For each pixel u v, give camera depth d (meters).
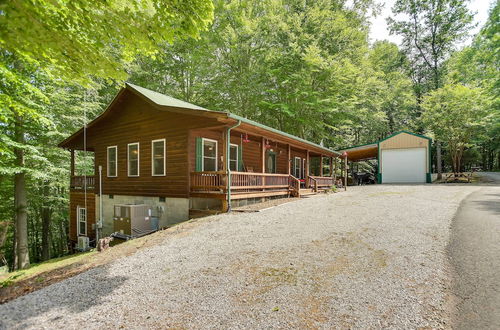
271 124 24.56
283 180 12.56
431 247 4.46
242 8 20.56
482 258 3.93
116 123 12.53
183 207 9.98
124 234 9.12
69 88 12.82
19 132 9.76
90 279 4.06
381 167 22.78
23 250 10.02
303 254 4.44
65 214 19.31
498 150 33.44
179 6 4.08
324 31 21.00
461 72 27.98
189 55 21.22
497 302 2.82
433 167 39.75
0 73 6.56
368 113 24.55
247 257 4.48
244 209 9.01
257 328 2.58
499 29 19.27
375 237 5.10
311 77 20.94
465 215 6.66
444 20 27.89
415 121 30.88
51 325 2.84
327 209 8.38
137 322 2.81
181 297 3.28
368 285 3.29
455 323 2.52
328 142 28.61
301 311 2.82
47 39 3.64
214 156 11.56
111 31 4.18
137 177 11.56
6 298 3.95
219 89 22.48
